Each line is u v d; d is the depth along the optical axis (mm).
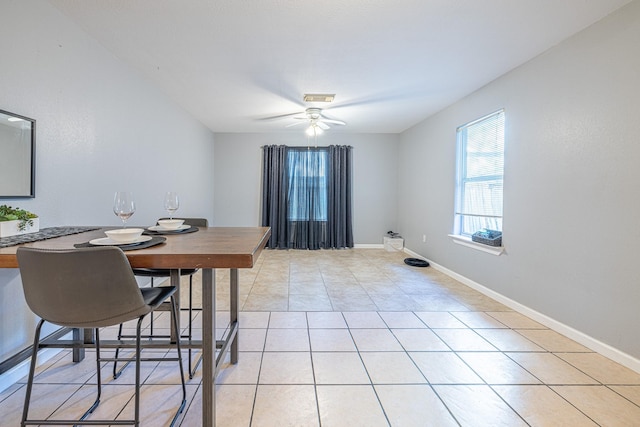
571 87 2291
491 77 3133
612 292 1998
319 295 3314
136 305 1217
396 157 6160
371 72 3018
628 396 1649
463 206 3898
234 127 5523
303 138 6031
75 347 1537
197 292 3354
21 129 1757
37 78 1872
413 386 1739
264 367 1918
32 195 1839
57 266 1115
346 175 6020
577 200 2244
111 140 2648
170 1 1932
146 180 3268
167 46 2523
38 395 1622
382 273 4258
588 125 2156
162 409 1537
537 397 1646
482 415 1511
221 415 1495
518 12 2023
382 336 2354
